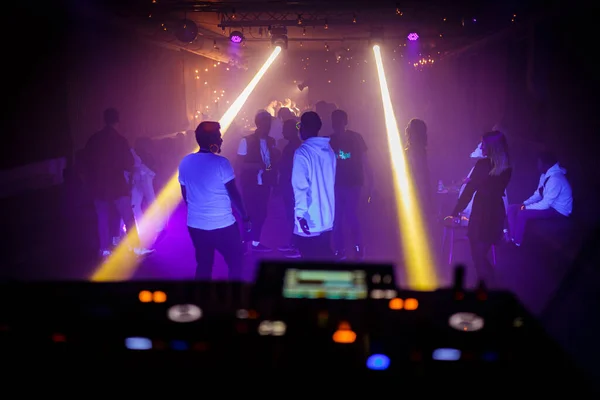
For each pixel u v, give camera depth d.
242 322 1.77
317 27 15.95
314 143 4.61
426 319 1.76
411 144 7.16
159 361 1.67
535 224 6.72
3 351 1.72
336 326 1.72
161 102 15.43
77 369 1.69
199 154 4.50
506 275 5.99
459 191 7.50
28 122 8.04
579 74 8.42
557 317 4.78
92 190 6.75
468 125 17.62
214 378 1.64
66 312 1.86
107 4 9.27
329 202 4.69
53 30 8.64
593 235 6.11
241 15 13.17
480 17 11.95
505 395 1.55
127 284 2.07
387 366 1.62
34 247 6.38
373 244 7.39
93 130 10.35
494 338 1.69
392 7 11.61
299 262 2.12
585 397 1.51
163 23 12.25
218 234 4.55
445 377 1.59
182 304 1.89
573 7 8.30
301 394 1.61
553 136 9.41
